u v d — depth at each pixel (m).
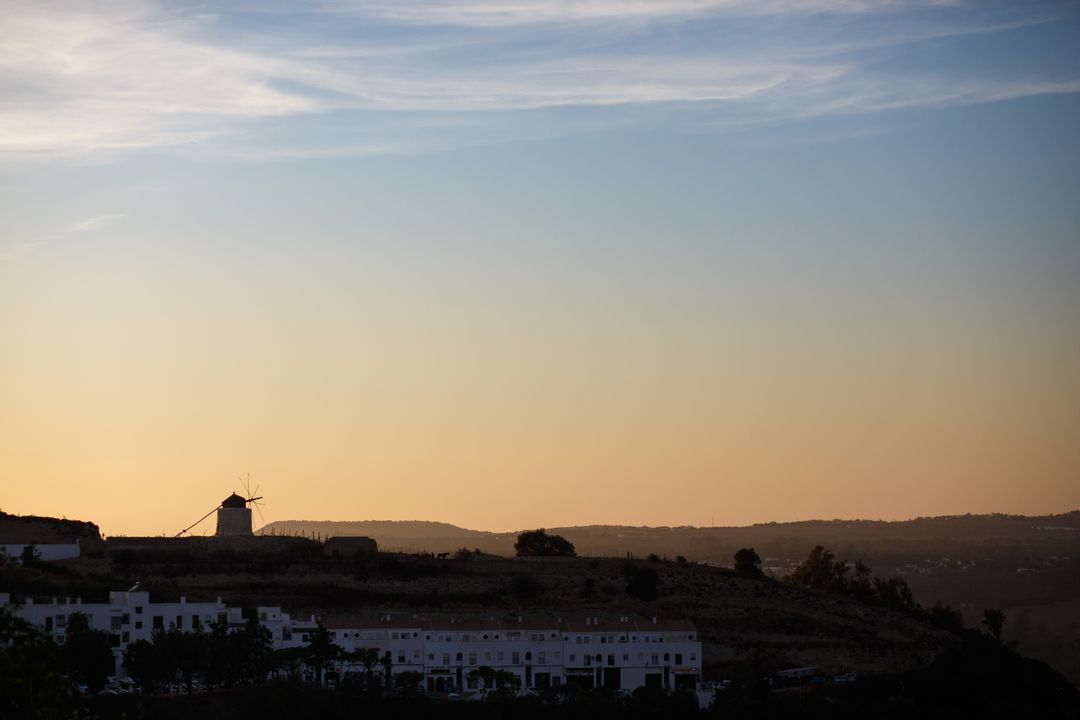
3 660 121.06
